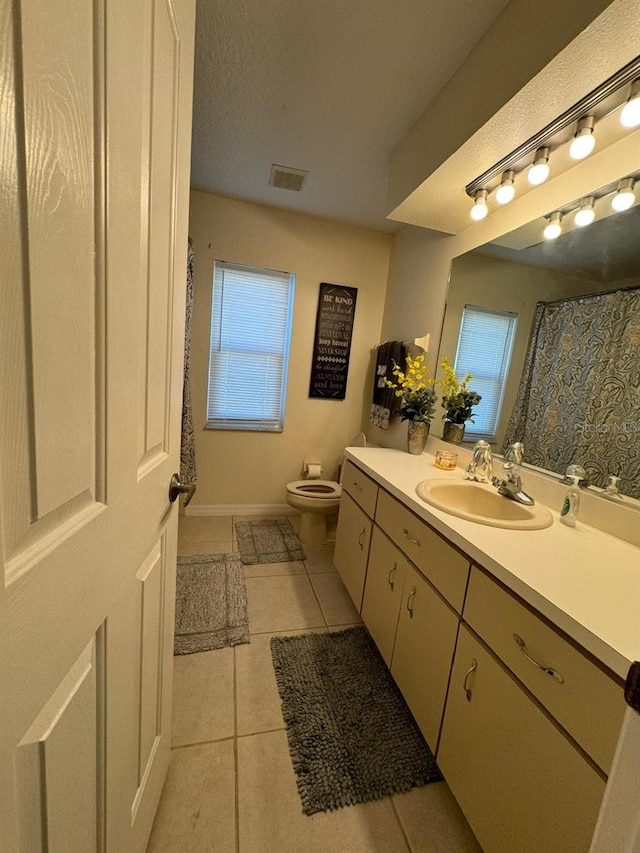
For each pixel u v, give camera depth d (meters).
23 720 0.34
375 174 1.96
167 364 0.76
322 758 1.12
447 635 1.04
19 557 0.33
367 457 1.87
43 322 0.34
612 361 1.16
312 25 1.14
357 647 1.60
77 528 0.43
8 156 0.28
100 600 0.50
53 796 0.40
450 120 1.29
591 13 0.78
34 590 0.34
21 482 0.32
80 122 0.38
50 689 0.39
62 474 0.39
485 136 1.17
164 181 0.66
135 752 0.71
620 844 0.33
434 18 1.08
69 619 0.42
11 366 0.30
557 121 1.07
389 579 1.41
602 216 1.19
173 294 0.77
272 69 1.32
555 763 0.69
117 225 0.47
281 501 2.98
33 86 0.30
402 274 2.59
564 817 0.67
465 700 0.94
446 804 1.04
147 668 0.76
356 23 1.12
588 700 0.64
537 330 1.45
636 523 1.04
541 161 1.20
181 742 1.14
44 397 0.35
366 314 2.86
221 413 2.77
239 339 2.70
